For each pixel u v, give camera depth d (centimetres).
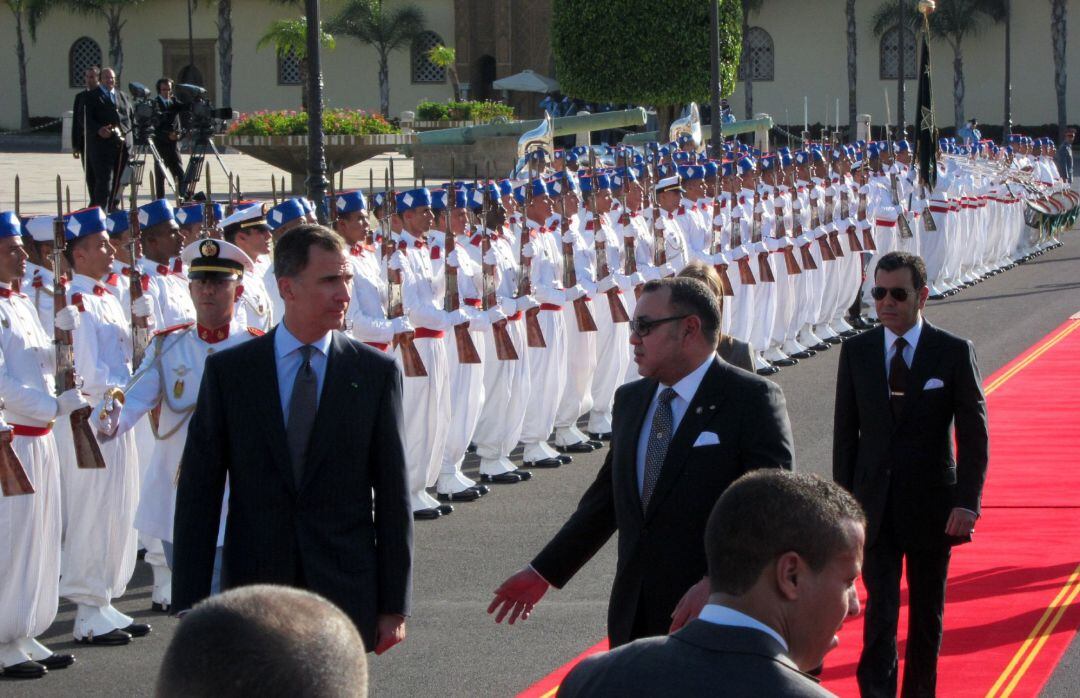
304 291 521
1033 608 796
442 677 717
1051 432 1287
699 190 1580
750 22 5856
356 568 520
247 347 530
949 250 2333
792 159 1811
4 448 713
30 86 5922
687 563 513
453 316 1085
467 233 1201
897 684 691
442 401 1081
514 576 549
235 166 3816
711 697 314
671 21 3325
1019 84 5688
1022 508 1020
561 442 1325
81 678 743
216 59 5853
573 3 3412
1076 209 3278
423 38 5853
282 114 2820
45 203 2628
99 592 802
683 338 524
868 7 5741
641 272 1390
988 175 2658
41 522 748
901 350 664
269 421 518
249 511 518
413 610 830
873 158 2192
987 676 695
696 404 521
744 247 1599
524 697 686
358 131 2845
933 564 658
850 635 764
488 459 1198
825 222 1845
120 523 806
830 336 1917
